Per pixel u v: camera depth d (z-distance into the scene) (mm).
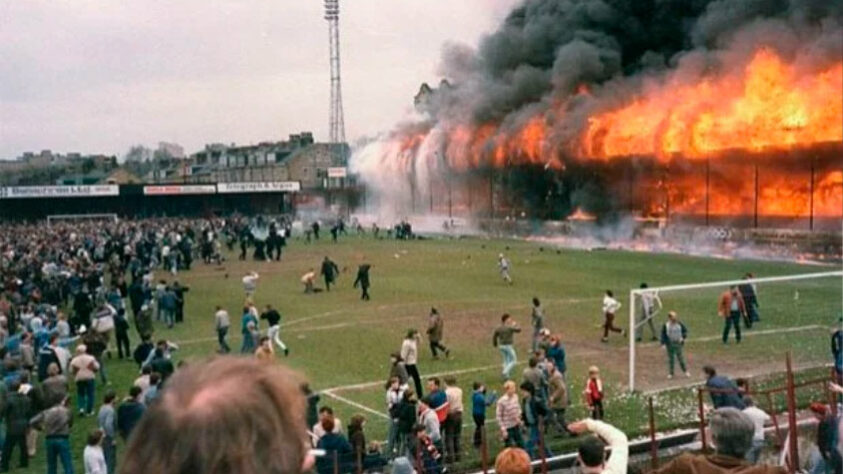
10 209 108875
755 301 27594
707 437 15523
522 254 59906
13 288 35344
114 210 114250
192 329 31891
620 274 45500
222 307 37188
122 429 13539
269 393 1405
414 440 14781
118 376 24188
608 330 27141
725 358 23594
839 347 18578
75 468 15953
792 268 46281
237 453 1318
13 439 15797
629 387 20812
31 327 24891
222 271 51875
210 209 119125
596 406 17484
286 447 1371
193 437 1312
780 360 22953
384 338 28922
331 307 36250
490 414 18797
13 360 17250
